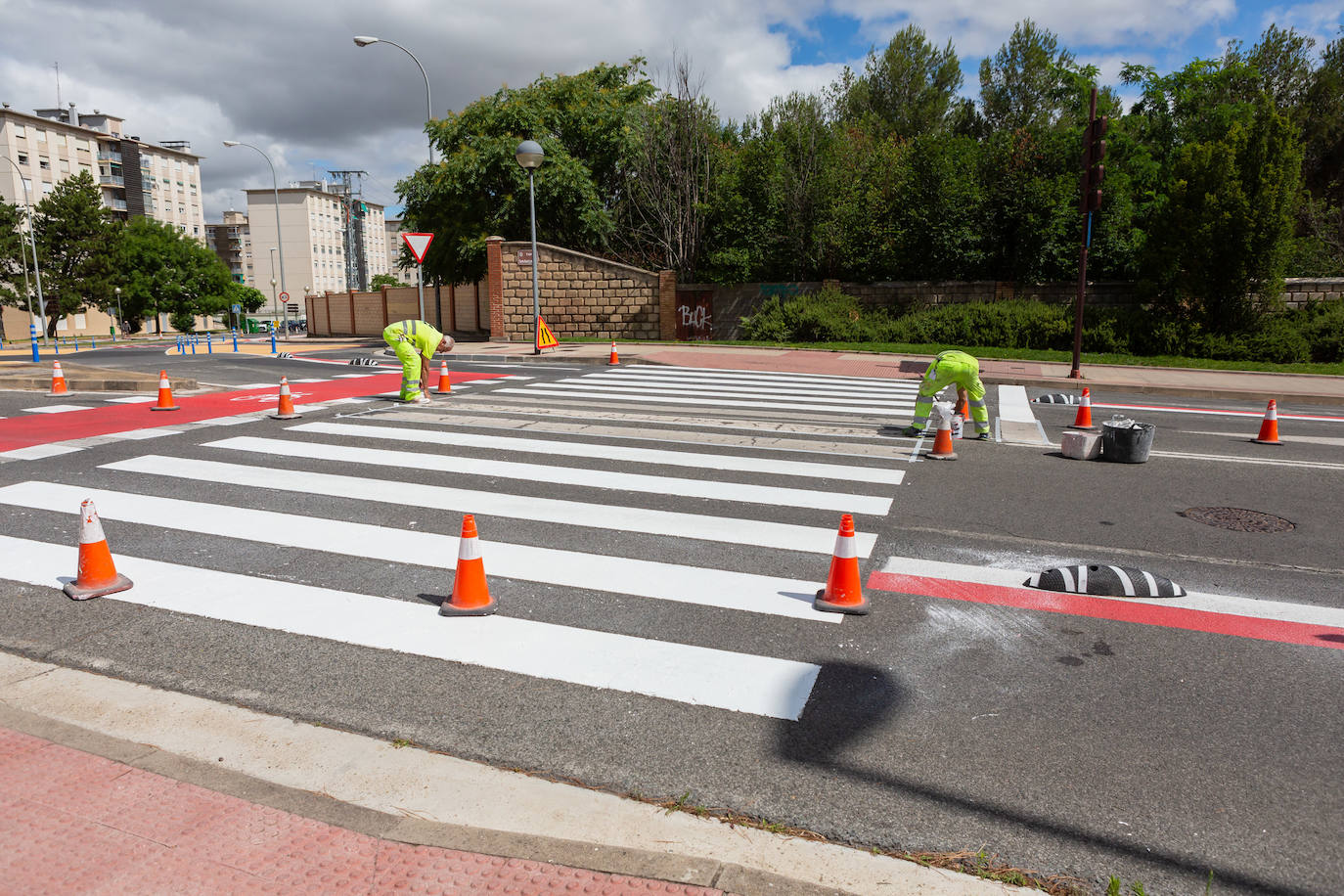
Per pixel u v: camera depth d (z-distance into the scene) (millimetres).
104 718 3605
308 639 4395
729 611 4773
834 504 7090
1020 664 4141
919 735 3488
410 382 12406
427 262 32094
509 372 17500
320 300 49938
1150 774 3201
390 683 3930
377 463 8406
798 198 27562
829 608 4781
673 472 8156
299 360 20500
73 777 3125
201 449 8922
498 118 28844
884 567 5539
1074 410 13156
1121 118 29891
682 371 17938
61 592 4984
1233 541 6176
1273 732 3510
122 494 7113
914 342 24062
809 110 27781
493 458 8703
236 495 7133
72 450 8773
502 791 3084
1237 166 21156
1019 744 3412
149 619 4625
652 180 29656
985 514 6836
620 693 3842
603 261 27188
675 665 4109
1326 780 3160
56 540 5906
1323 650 4305
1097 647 4348
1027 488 7699
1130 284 24500
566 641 4379
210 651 4246
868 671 4062
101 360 21625
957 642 4402
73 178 63188
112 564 5070
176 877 2572
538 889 2523
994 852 2758
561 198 28891
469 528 4727
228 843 2744
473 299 36406
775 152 27734
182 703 3738
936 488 7660
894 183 27641
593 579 5266
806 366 18938
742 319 26812
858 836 2834
